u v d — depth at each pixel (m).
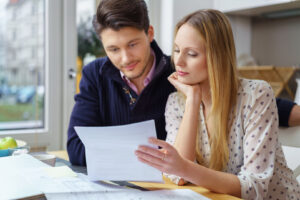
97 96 1.42
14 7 2.12
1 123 2.11
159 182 0.91
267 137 1.01
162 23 2.69
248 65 2.72
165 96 1.40
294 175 1.20
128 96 1.39
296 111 1.33
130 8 1.09
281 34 2.80
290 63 2.74
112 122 1.43
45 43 2.23
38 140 2.20
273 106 1.06
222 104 1.08
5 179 0.91
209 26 1.06
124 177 0.92
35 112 2.22
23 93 2.18
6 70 2.12
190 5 2.68
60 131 2.29
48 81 2.23
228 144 1.11
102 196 0.83
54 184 0.89
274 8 2.51
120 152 0.90
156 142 0.84
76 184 0.91
